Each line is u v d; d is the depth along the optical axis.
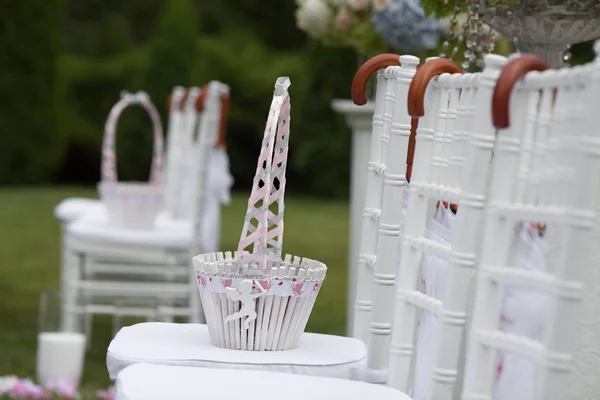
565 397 2.87
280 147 3.24
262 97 20.61
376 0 6.02
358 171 6.28
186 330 3.42
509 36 3.75
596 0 3.45
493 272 2.62
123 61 21.08
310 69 17.62
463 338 3.13
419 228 3.13
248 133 20.73
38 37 18.36
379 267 3.24
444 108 3.08
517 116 2.59
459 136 2.94
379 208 3.61
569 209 2.36
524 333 2.80
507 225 2.63
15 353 7.23
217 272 3.12
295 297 3.12
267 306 3.10
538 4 3.51
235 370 2.92
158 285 6.72
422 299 3.03
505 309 2.82
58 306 6.24
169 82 16.80
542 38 3.66
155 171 7.10
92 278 7.27
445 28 5.93
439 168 3.07
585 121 2.32
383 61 3.43
